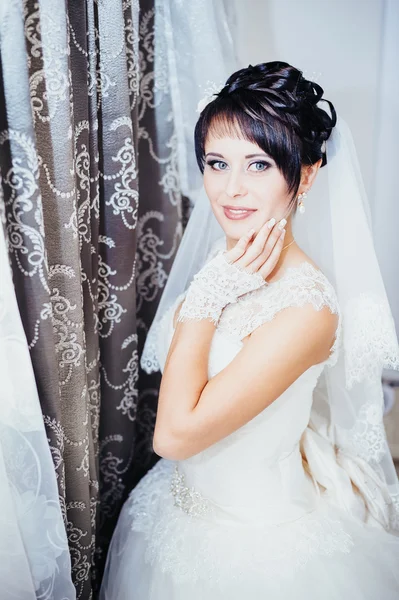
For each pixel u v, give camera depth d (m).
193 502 1.29
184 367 1.13
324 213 1.31
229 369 1.11
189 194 1.64
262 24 1.90
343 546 1.19
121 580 1.28
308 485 1.31
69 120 1.08
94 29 1.23
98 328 1.46
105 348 1.48
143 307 1.69
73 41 1.16
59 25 1.03
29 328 1.11
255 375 1.09
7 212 1.04
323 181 1.29
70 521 1.31
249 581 1.14
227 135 1.14
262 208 1.18
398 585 1.15
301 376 1.21
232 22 1.74
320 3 1.89
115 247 1.41
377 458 1.41
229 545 1.20
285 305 1.14
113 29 1.26
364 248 1.25
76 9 1.15
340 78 1.98
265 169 1.16
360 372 1.24
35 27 1.01
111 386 1.52
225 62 1.60
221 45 1.58
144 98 1.54
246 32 1.90
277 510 1.24
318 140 1.17
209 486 1.26
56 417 1.18
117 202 1.38
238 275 1.14
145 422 1.79
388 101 2.00
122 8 1.27
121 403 1.55
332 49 1.94
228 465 1.24
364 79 1.98
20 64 0.97
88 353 1.36
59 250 1.14
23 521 1.12
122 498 1.64
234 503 1.25
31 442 1.09
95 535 1.50
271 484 1.25
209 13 1.48
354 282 1.25
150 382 1.76
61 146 1.09
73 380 1.23
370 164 2.10
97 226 1.34
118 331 1.48
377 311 1.24
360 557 1.19
